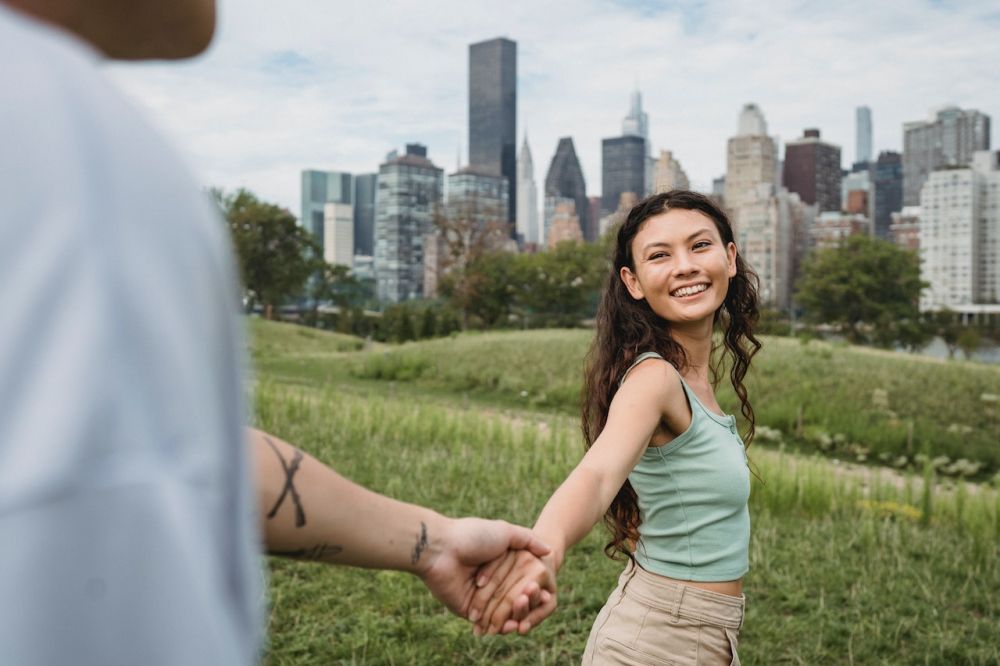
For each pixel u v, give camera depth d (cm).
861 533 720
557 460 1005
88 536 33
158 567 35
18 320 33
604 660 228
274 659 433
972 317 7694
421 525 128
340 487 110
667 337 234
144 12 44
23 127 35
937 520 850
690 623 220
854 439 1702
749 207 15225
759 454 1034
